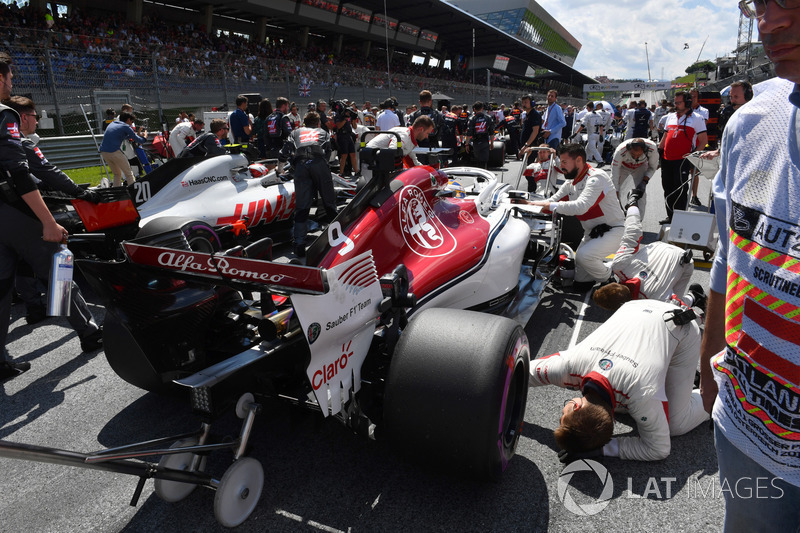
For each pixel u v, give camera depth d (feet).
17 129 9.91
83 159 39.65
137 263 6.85
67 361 11.72
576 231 16.96
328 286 5.75
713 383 4.46
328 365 6.68
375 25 108.88
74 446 8.51
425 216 10.25
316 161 18.48
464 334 6.78
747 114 3.57
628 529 6.59
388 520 6.74
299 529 6.62
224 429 8.74
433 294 9.39
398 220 9.34
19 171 9.85
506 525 6.64
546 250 14.23
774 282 3.28
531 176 21.70
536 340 11.97
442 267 9.64
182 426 8.99
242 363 6.85
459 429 6.41
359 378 7.40
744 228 3.48
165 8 86.53
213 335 8.64
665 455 7.75
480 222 11.71
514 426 7.56
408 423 6.64
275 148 28.48
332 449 8.20
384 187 9.31
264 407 8.46
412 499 7.12
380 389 7.57
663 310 8.30
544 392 9.95
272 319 6.91
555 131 29.09
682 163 21.83
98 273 6.50
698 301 11.18
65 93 41.78
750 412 3.62
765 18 3.14
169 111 49.47
